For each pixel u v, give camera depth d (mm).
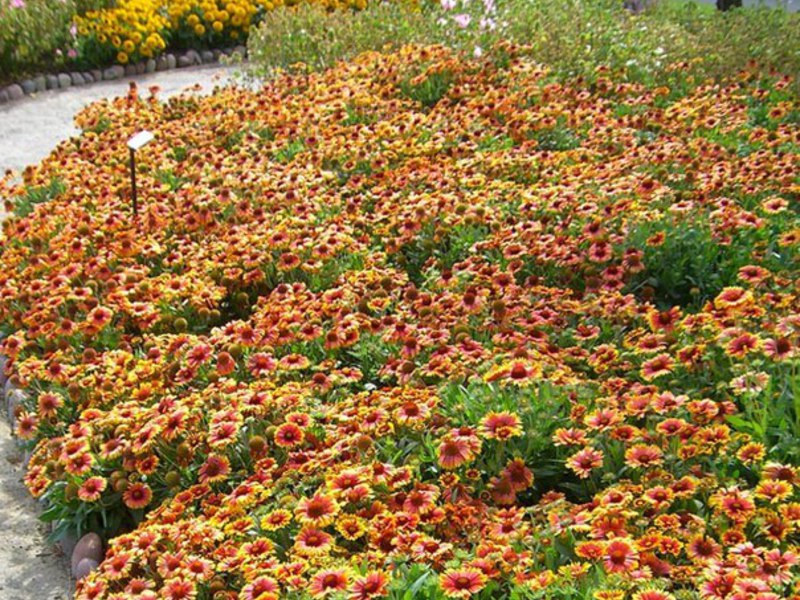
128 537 2559
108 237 3900
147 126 5172
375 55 6145
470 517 2467
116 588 2514
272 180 4266
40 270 3709
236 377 3119
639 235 3479
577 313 3209
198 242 3938
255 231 3828
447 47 6312
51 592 2764
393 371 3000
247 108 5281
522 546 2371
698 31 7039
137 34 7711
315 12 7156
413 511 2469
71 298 3443
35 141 6086
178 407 2869
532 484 2605
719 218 3520
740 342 2766
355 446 2672
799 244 3393
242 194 4211
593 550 2270
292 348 3209
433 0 7723
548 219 3789
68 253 3762
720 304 2945
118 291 3436
